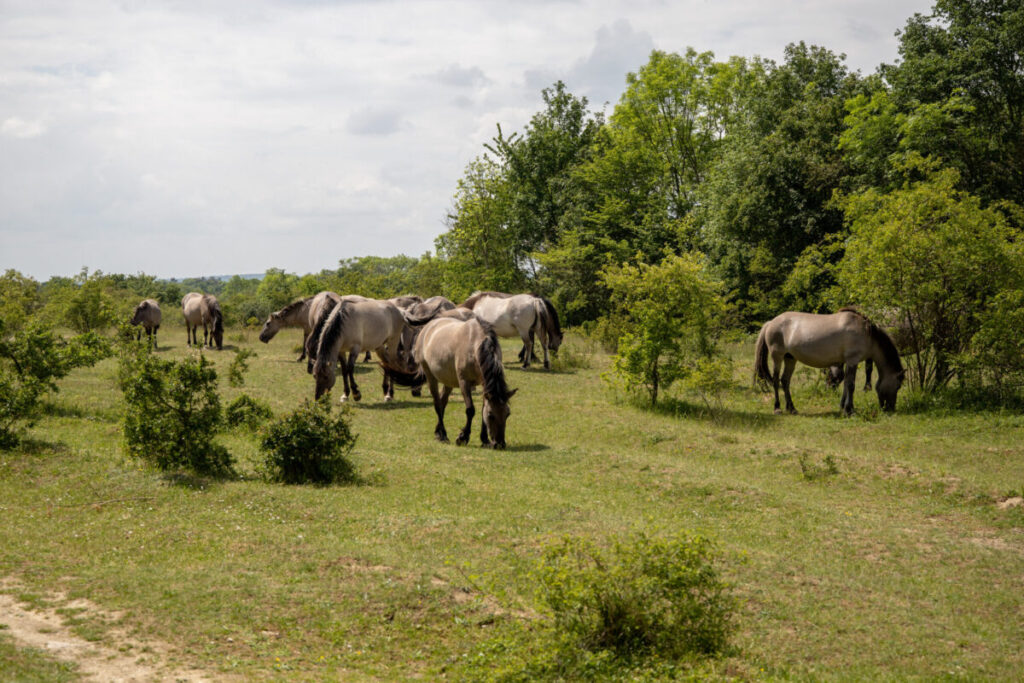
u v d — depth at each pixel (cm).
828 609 758
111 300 3288
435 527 905
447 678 582
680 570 647
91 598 673
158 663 564
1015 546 973
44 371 1388
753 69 4747
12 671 521
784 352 1816
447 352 1445
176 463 1092
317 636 635
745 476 1281
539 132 4916
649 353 1798
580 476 1231
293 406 1717
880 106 3019
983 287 1794
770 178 3350
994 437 1496
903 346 1908
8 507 908
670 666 597
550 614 669
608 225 4347
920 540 970
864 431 1592
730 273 3528
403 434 1533
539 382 2180
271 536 842
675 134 5156
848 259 2000
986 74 2752
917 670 640
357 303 1844
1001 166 2819
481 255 4791
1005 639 712
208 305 2858
